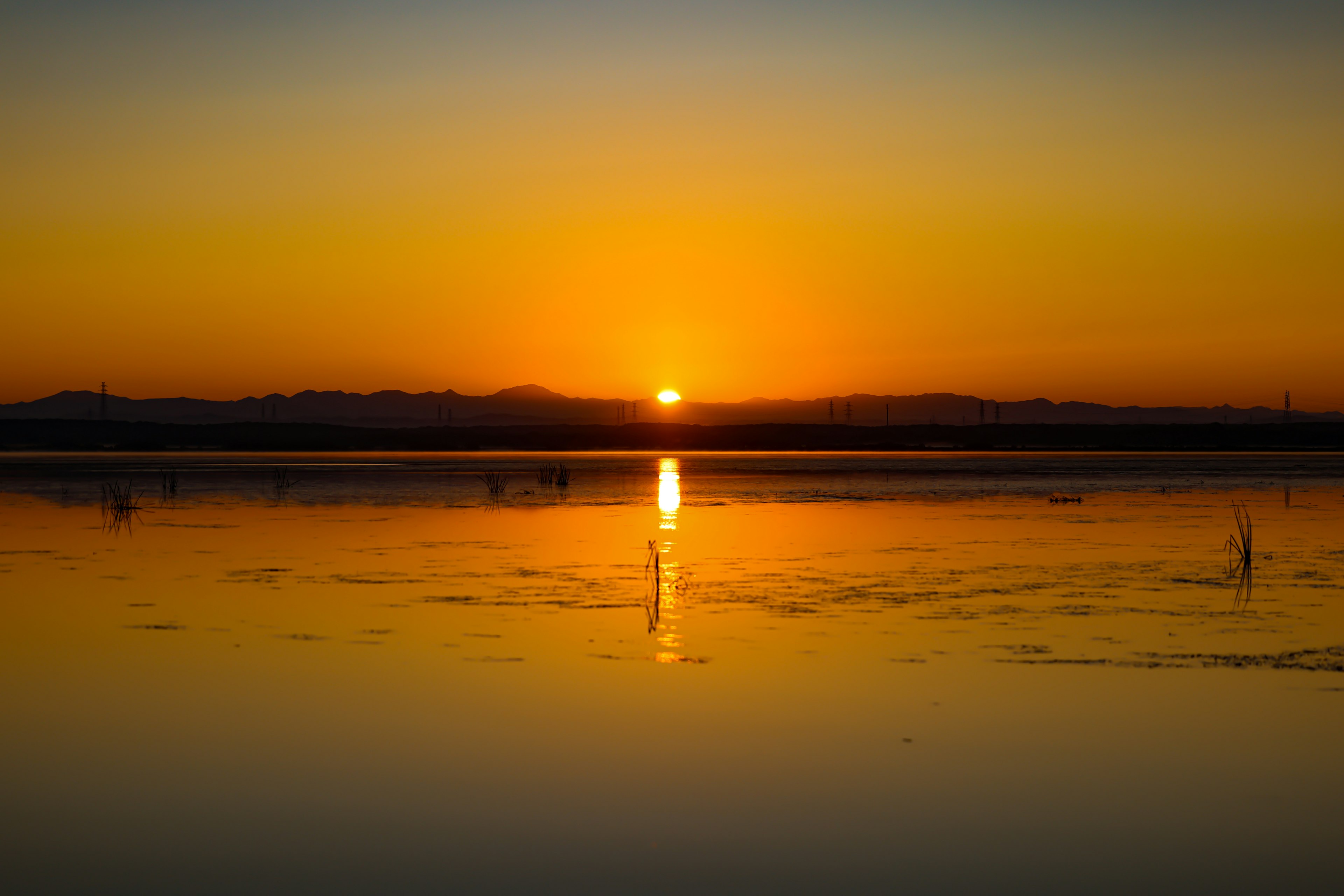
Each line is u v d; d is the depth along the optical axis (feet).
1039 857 27.55
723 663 47.01
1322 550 90.43
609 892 25.81
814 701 40.86
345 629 54.75
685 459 386.32
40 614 59.21
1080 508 139.03
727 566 79.46
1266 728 37.63
